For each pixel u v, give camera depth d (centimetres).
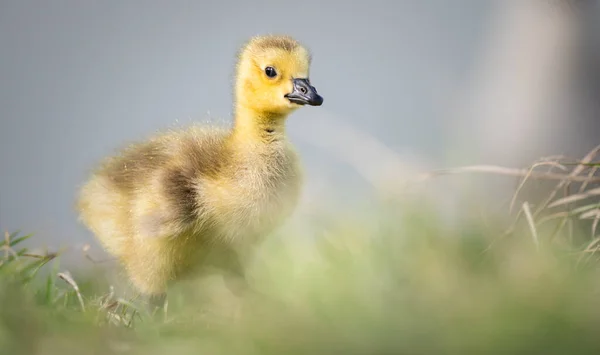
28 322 439
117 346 439
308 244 457
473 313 438
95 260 463
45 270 459
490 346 436
